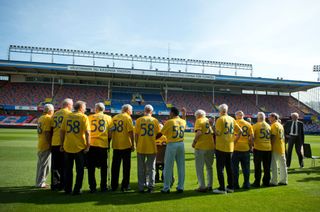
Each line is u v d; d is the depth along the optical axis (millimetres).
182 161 6594
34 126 37531
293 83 48469
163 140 7770
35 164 10203
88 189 6773
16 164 10172
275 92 57250
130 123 6645
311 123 48562
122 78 46875
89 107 43812
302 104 55406
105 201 5598
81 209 5012
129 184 6902
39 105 41688
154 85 52156
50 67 40031
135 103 47062
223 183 6438
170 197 6016
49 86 47219
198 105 49531
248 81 46719
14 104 41344
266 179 7273
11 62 39000
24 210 4902
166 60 48812
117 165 6621
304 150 10180
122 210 4992
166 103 48188
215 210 5070
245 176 7020
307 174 9219
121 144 6555
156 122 6684
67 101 6883
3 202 5422
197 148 6758
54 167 6570
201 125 6672
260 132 7230
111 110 43438
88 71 40969
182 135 6656
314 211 5070
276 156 7469
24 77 46844
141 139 6504
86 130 6145
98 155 6504
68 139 6137
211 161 6816
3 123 37875
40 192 6305
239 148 7008
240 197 6055
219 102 51406
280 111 51438
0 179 7672
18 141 19359
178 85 52469
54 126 6672
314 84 49156
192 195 6227
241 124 7129
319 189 6910
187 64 49875
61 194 6137
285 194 6348
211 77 45219
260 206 5355
